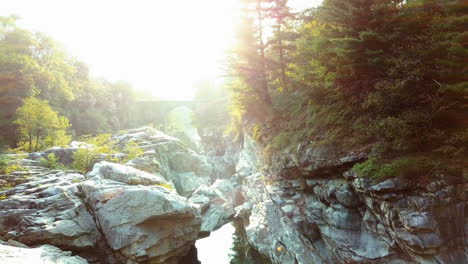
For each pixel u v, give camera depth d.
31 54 48.19
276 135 19.77
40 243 17.62
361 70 11.24
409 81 9.71
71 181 23.77
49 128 35.59
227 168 54.00
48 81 46.72
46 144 35.12
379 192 9.22
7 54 41.44
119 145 41.56
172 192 23.09
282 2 20.41
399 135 9.73
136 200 20.23
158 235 20.86
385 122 10.09
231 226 32.94
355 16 10.69
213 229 31.80
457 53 8.12
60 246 18.17
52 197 19.73
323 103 14.55
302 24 21.73
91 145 37.16
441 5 9.24
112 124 68.25
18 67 39.59
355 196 11.06
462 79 8.38
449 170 8.42
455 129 9.03
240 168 35.53
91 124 57.94
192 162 50.34
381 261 9.97
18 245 16.73
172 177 44.94
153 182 25.27
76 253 19.02
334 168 12.00
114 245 19.12
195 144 75.19
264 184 22.61
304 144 14.55
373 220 10.27
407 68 9.73
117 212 19.91
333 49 11.43
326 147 12.53
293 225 15.66
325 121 13.51
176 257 23.12
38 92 40.84
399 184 8.84
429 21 10.05
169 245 21.80
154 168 34.66
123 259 19.66
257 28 22.17
